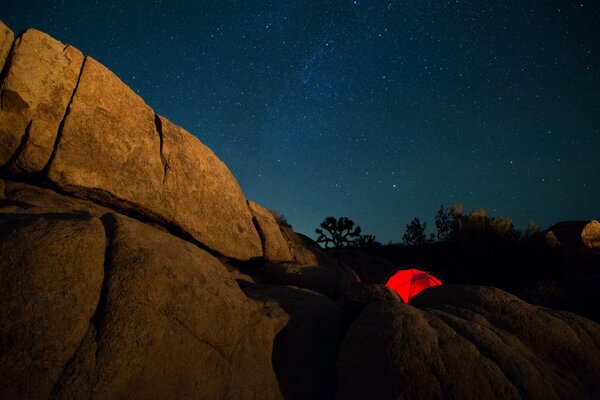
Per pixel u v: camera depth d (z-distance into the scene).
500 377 3.79
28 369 2.54
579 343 4.58
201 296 3.67
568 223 12.45
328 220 21.23
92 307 3.08
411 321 4.28
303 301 5.68
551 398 3.74
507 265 11.84
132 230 3.88
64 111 5.76
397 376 3.71
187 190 7.32
